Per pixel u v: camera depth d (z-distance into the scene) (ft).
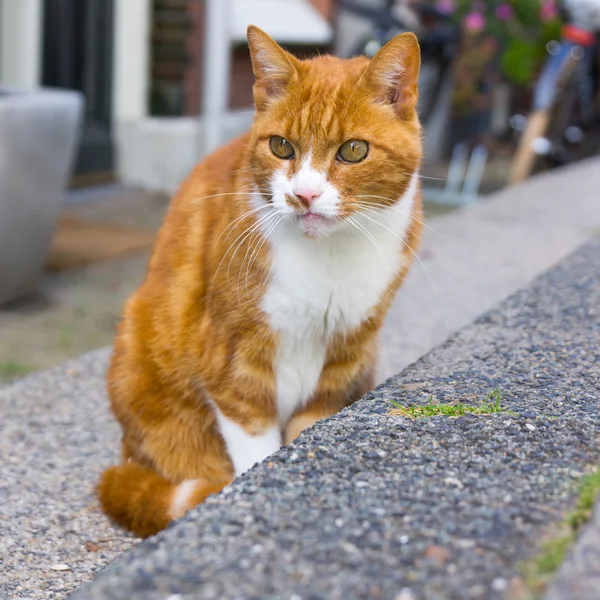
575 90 29.53
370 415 7.10
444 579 4.97
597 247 13.28
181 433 9.02
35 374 12.45
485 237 18.31
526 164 28.32
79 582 7.55
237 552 5.31
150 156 28.27
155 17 28.04
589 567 4.87
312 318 8.21
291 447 6.56
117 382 9.13
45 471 9.68
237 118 29.01
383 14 29.94
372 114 8.05
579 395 7.42
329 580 5.01
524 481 5.94
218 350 8.28
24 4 26.25
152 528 8.15
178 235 9.00
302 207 7.80
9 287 16.88
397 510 5.64
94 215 25.02
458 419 6.93
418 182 8.91
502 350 8.77
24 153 15.80
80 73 27.40
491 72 35.19
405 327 13.21
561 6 34.32
